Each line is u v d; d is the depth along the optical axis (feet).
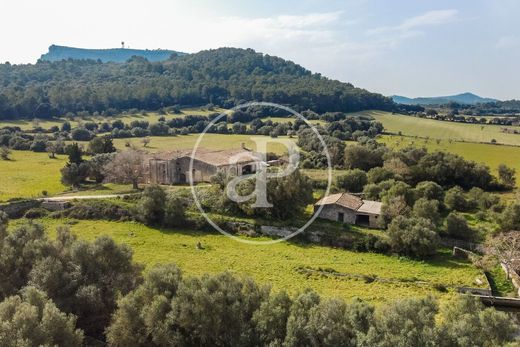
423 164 332.80
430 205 227.20
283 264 183.32
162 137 454.40
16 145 420.36
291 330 94.27
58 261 120.98
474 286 165.68
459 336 89.56
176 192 248.11
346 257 196.03
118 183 296.71
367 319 96.58
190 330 102.22
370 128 472.44
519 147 441.27
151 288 109.70
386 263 190.39
